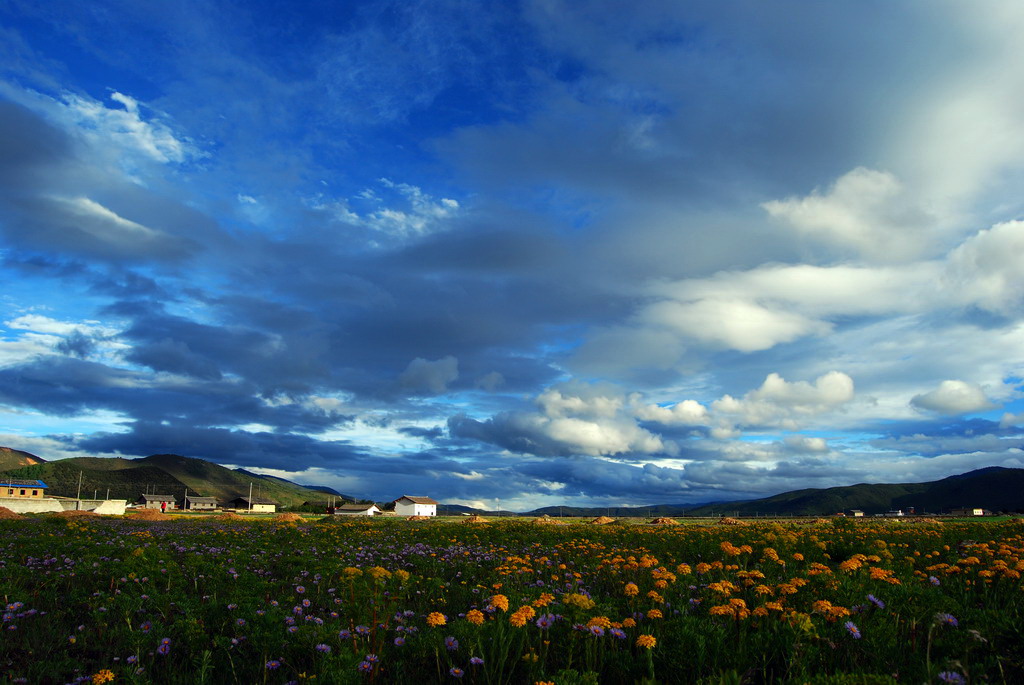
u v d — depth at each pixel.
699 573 11.55
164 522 41.25
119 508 73.25
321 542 21.89
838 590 7.90
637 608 8.93
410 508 162.88
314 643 7.17
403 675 6.82
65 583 12.11
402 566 16.14
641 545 20.27
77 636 8.42
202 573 12.63
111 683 6.66
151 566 12.00
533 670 6.43
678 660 6.19
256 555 16.67
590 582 12.20
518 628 7.18
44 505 66.19
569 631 7.28
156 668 7.34
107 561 13.84
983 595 9.20
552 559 16.72
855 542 18.31
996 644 6.55
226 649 7.06
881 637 6.35
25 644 8.05
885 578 8.39
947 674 5.31
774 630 6.65
